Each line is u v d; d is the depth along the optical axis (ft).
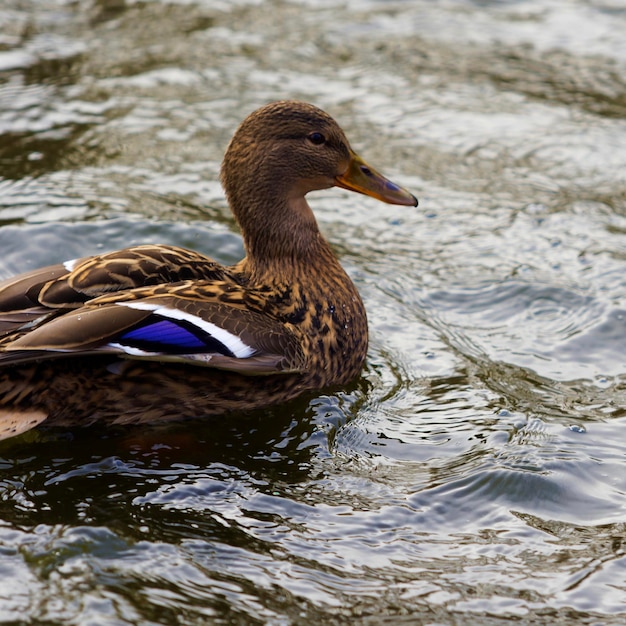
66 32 63.31
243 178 36.70
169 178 49.78
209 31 64.28
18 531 28.66
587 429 34.71
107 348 30.53
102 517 29.53
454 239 46.93
